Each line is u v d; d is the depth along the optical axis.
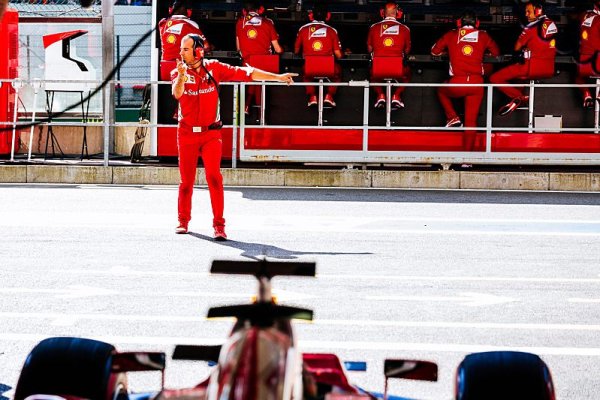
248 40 43.12
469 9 45.91
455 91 44.28
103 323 18.50
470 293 21.64
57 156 52.19
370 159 42.91
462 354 16.69
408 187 42.59
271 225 31.14
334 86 45.47
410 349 16.94
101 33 54.12
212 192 28.34
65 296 20.84
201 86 28.11
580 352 16.95
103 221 31.55
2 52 48.81
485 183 42.59
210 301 20.53
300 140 43.41
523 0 45.78
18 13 52.62
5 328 18.02
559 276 23.69
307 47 43.56
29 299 20.52
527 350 17.03
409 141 43.88
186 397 8.27
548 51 43.53
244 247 27.06
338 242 28.11
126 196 38.16
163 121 45.12
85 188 40.84
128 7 53.34
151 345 16.91
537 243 28.36
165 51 43.66
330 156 43.00
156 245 27.36
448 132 44.09
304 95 46.69
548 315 19.67
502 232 30.25
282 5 46.34
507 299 21.06
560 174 42.53
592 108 46.56
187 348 8.88
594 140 43.75
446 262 25.28
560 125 45.72
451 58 44.09
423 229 30.64
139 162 47.72
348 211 34.59
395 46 43.31
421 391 14.65
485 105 46.94
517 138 43.69
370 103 46.97
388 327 18.48
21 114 54.22
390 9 43.28
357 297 21.09
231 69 28.25
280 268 8.20
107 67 53.50
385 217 33.19
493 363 9.51
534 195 40.34
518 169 49.41
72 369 9.48
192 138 28.61
